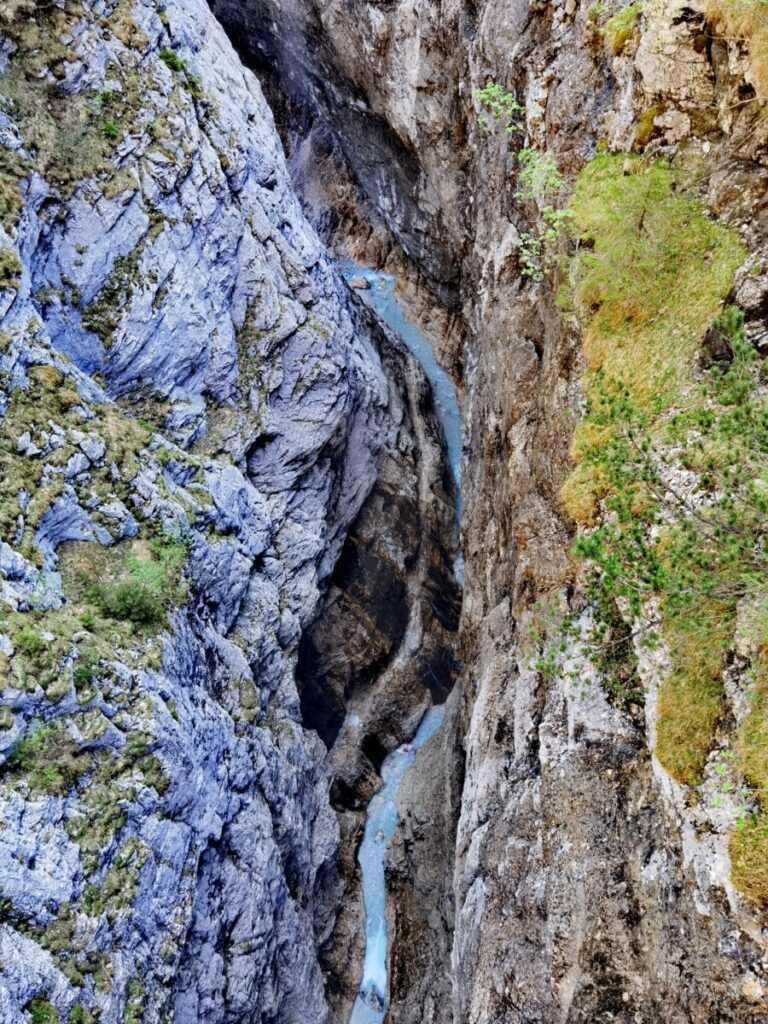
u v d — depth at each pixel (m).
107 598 12.12
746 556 7.80
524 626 13.21
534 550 13.10
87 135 14.08
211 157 16.00
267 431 17.33
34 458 12.11
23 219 12.92
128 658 11.73
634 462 8.95
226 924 13.33
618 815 9.77
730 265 10.20
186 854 12.10
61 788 10.53
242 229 16.80
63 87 13.95
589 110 13.14
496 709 14.05
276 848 14.79
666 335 10.80
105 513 12.72
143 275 14.68
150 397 15.31
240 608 15.98
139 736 11.38
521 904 11.09
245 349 17.16
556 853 10.49
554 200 13.62
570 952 9.79
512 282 16.61
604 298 11.73
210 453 16.31
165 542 13.38
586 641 10.06
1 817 9.85
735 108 10.37
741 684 8.18
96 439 12.84
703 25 10.52
